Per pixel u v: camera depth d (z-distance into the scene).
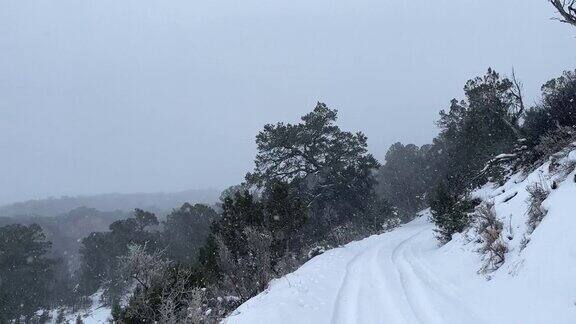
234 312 10.02
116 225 62.19
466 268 9.62
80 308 55.09
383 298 9.03
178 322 10.54
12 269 57.66
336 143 41.88
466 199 16.69
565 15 11.70
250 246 15.23
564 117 14.42
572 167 8.94
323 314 8.56
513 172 17.67
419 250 15.59
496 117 29.11
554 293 6.02
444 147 58.12
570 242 6.62
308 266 14.46
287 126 40.44
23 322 53.56
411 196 65.44
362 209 41.00
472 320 6.73
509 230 9.39
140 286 12.44
